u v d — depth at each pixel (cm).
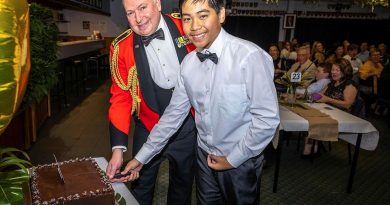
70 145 362
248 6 1247
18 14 60
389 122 481
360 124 251
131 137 365
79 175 103
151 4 130
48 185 96
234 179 128
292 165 328
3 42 57
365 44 761
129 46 146
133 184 165
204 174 140
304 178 299
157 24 137
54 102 567
